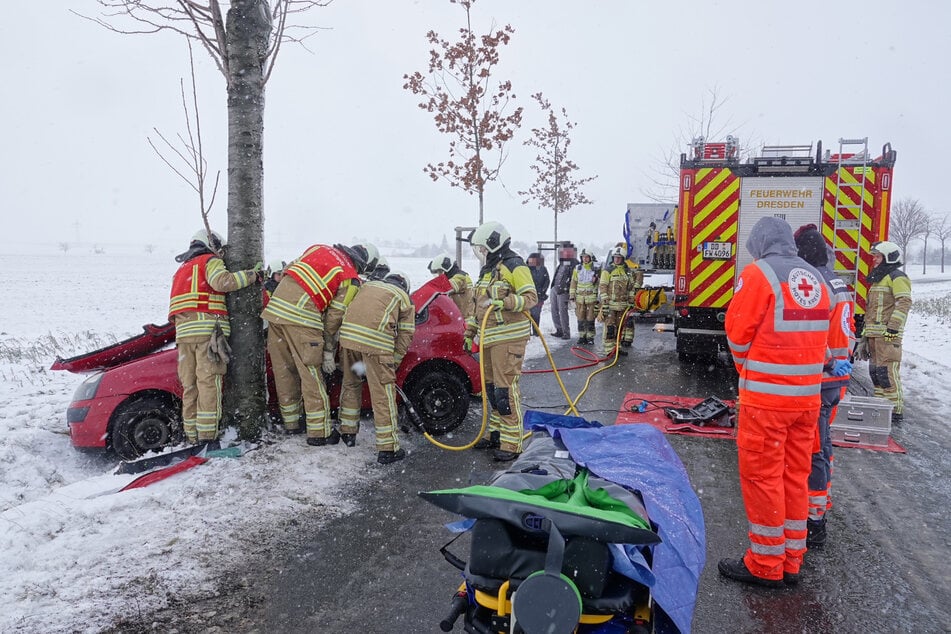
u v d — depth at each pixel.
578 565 2.25
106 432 5.91
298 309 5.73
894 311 7.14
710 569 3.97
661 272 14.48
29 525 4.18
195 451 5.59
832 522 4.62
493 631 2.41
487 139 13.57
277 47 6.04
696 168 8.72
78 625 3.26
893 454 6.05
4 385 8.50
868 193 8.15
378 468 5.59
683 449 6.15
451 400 6.68
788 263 3.67
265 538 4.27
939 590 3.72
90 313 19.66
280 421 6.45
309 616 3.42
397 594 3.64
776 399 3.61
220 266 5.68
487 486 2.57
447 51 13.28
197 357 5.69
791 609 3.53
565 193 21.12
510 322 5.81
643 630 2.30
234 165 5.84
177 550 4.04
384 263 7.35
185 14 5.93
